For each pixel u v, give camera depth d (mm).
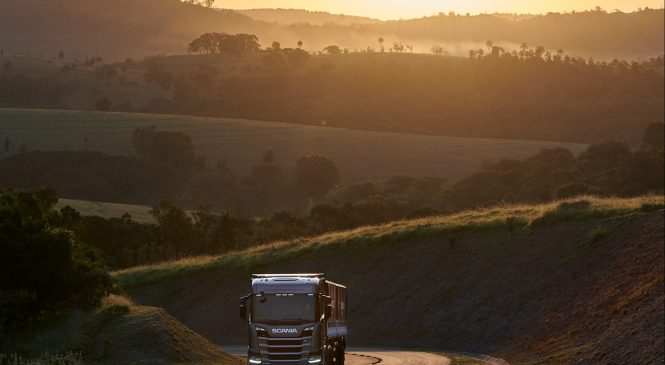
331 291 50812
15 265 55875
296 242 116875
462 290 85000
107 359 49406
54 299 57406
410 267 95188
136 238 168875
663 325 46812
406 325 85438
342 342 54562
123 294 68875
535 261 81625
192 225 174375
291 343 45688
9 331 53719
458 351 74000
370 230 112500
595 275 71688
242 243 164750
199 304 108375
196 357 51906
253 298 46531
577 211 86938
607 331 55906
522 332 71438
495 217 100188
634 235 74125
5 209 58594
